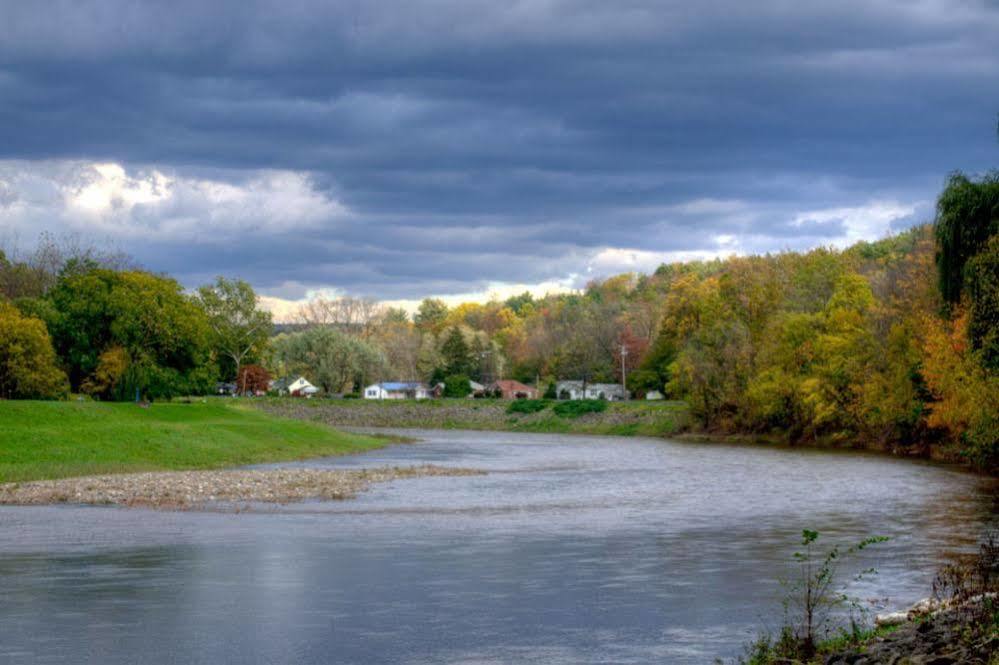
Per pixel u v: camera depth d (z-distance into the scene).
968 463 72.00
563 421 149.62
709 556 28.88
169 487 50.28
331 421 166.38
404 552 29.64
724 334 124.44
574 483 57.66
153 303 103.81
